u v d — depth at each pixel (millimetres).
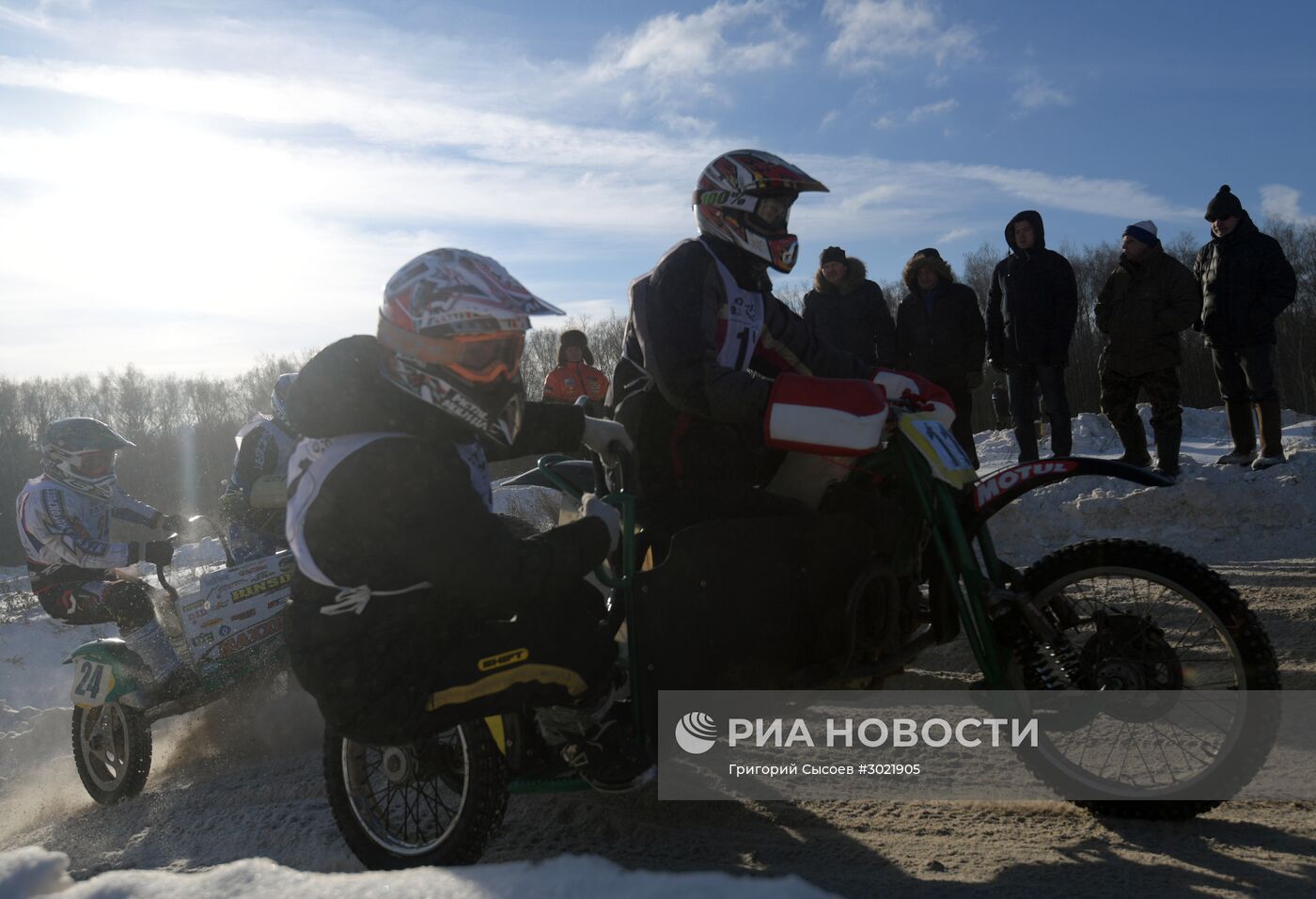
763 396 3398
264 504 6035
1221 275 9438
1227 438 18344
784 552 3324
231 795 4727
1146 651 3289
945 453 3361
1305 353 54562
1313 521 8484
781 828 3424
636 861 3240
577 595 3143
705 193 3531
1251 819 3207
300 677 2809
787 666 3355
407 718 2812
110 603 5652
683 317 3416
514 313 2590
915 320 9117
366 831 3420
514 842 3551
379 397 2637
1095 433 18141
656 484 3555
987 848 3135
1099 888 2787
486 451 3096
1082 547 3342
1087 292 58625
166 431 63625
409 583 2756
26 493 6066
